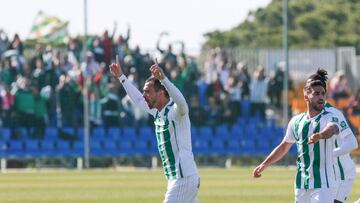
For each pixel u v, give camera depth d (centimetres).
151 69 2189
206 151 7619
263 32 12619
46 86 7169
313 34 12375
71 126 7256
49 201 3981
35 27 7925
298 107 7975
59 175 6075
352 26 12450
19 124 7150
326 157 2241
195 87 7512
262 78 7819
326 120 2238
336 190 2284
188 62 7556
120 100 7400
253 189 4697
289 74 8038
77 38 7456
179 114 2244
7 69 7144
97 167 7356
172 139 2264
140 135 7431
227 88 7725
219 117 7669
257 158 7788
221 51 7825
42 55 7238
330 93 7888
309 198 2262
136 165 7431
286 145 2319
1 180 5478
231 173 6341
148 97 2283
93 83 7275
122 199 4078
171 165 2270
